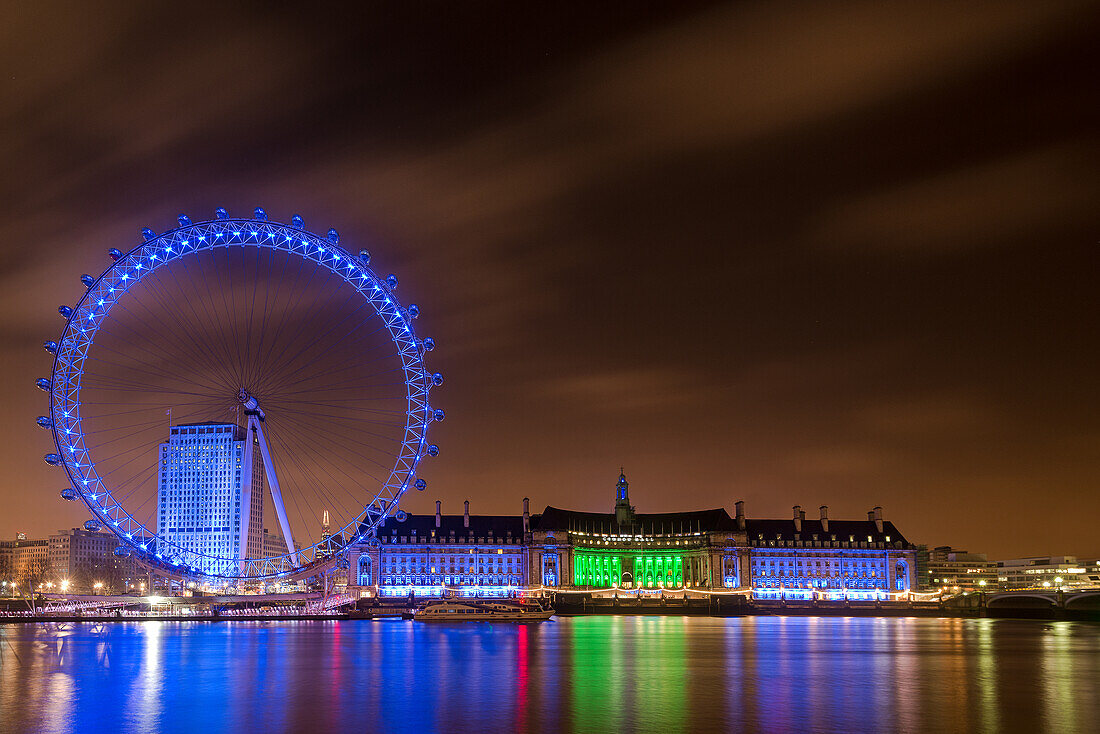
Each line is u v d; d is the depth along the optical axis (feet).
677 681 325.83
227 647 475.72
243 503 648.38
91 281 576.20
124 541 595.88
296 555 640.58
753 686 313.32
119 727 242.99
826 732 233.55
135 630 654.53
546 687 310.65
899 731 234.58
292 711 265.13
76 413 572.51
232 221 588.91
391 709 267.39
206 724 246.47
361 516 637.71
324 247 601.21
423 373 641.81
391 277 631.56
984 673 354.95
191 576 619.26
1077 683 323.16
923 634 633.20
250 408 636.48
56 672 356.38
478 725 243.40
